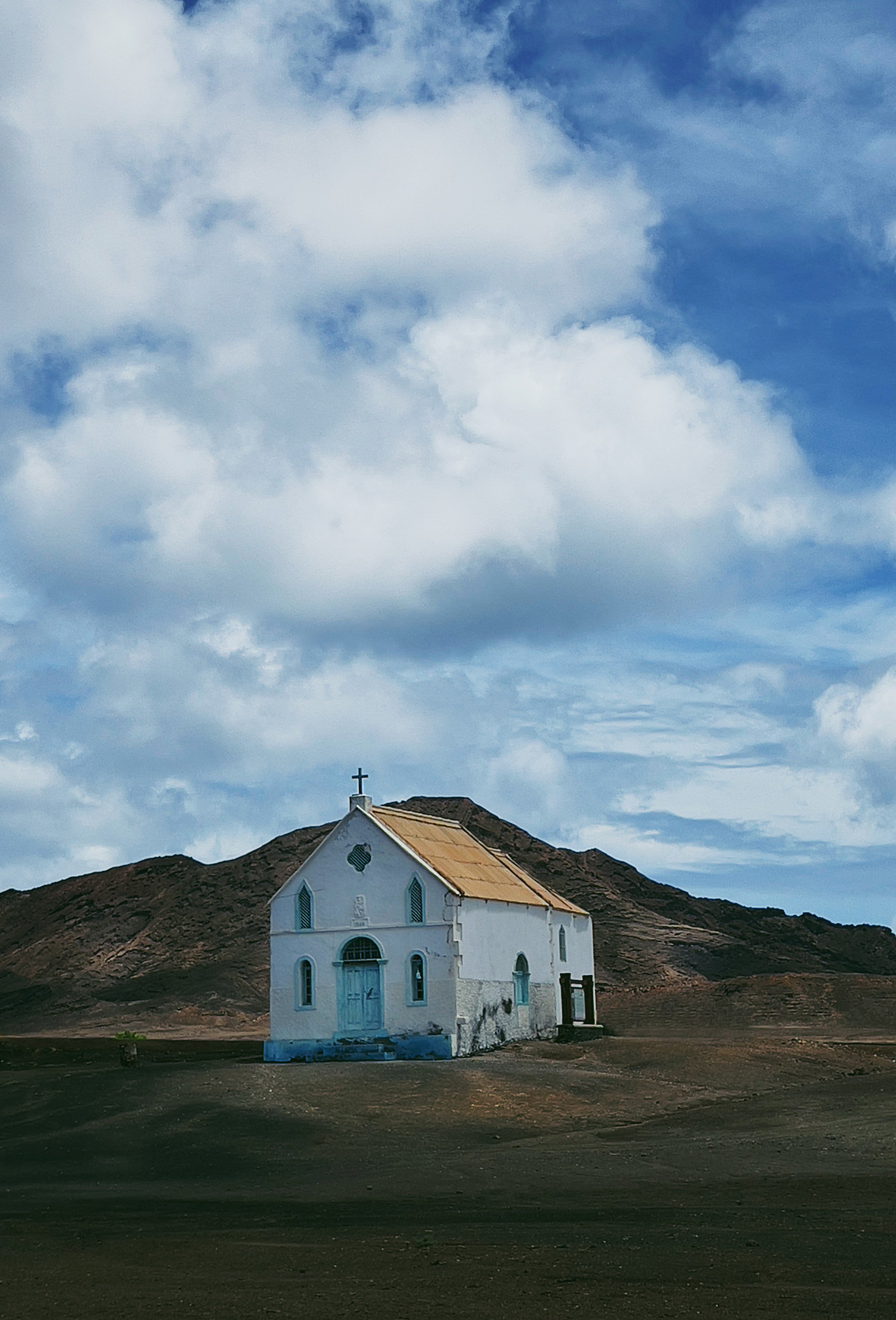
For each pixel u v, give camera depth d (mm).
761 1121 35375
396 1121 35938
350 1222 21891
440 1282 16469
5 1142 34312
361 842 53031
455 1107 37812
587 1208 23078
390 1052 50531
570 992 60219
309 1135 33812
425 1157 30797
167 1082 41500
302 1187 27062
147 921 132875
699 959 125188
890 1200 23344
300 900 53656
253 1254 18688
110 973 123688
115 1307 15148
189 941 126375
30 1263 18344
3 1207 25078
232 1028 96188
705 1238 19594
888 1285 16047
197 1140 33250
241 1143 32875
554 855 143625
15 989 125062
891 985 88375
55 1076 44812
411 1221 21828
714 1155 29656
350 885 52875
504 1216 22250
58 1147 33062
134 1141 33562
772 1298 15242
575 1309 14758
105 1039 75312
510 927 55344
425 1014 50719
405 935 51594
